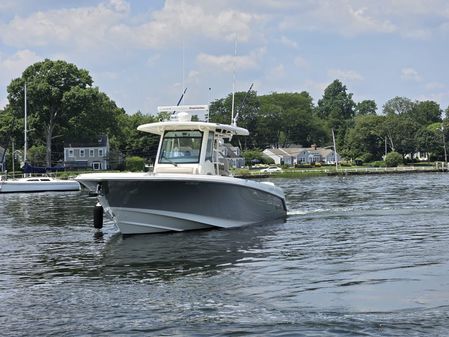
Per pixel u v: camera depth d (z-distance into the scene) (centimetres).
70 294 1057
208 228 1895
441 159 12662
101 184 1752
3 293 1077
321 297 987
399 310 894
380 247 1477
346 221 2092
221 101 13875
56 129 9081
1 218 2608
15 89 8519
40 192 5366
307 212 2480
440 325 816
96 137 9075
